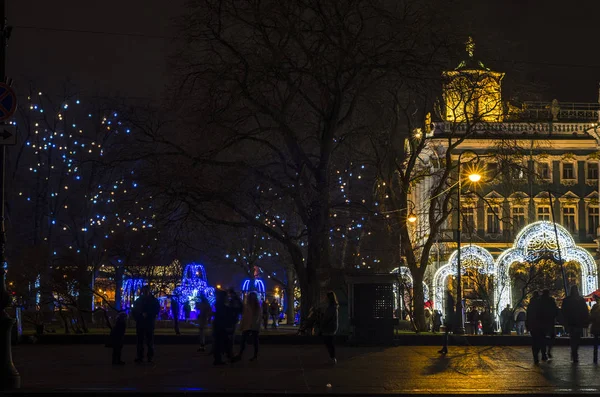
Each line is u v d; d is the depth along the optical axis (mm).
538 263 56062
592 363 25938
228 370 23062
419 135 53156
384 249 55281
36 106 60469
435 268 67812
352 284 34344
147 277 45406
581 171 73188
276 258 70688
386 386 18922
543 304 25750
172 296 46562
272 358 27828
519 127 70125
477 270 56500
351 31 37844
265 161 43031
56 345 34750
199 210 39000
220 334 24984
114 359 24906
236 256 65188
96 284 56094
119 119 40312
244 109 38906
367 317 34312
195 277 51781
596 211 73062
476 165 53562
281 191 40531
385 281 34375
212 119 37500
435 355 29375
